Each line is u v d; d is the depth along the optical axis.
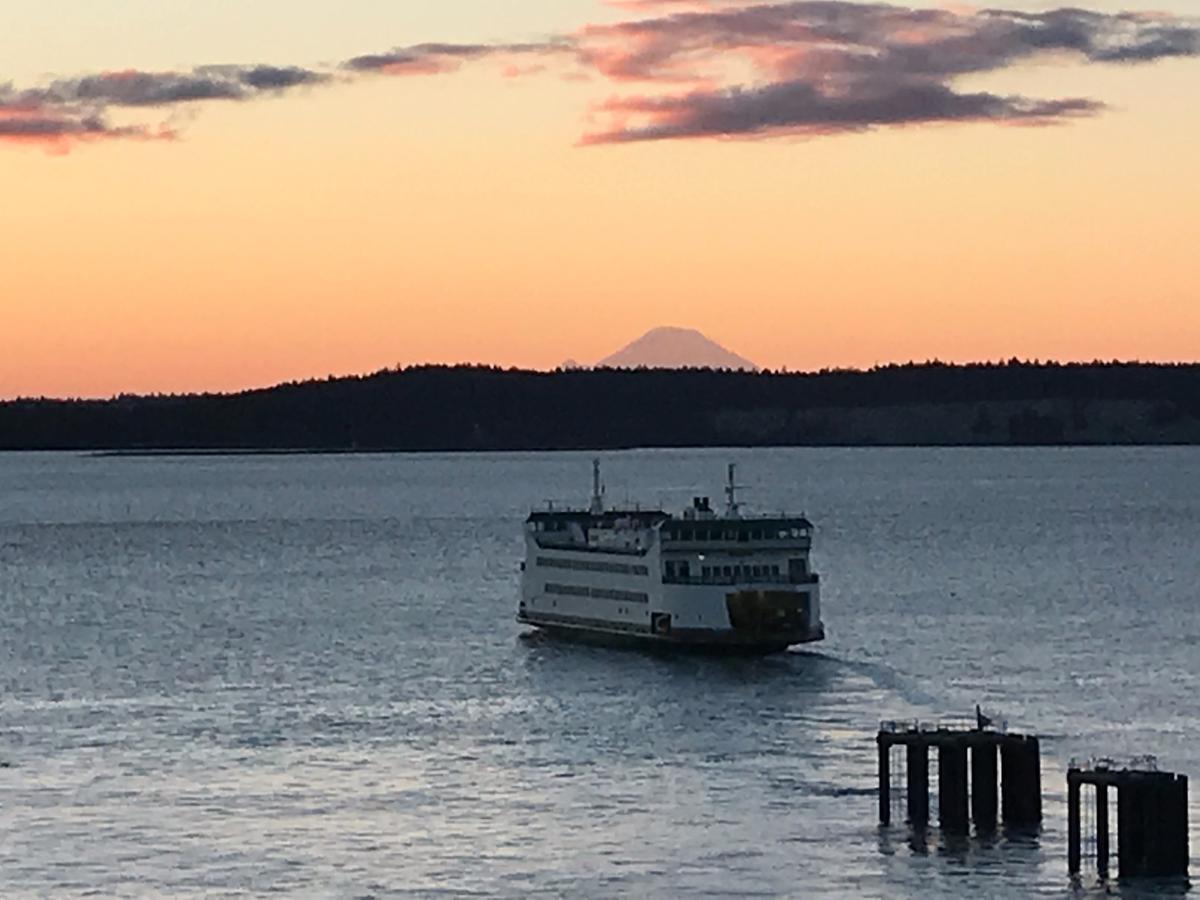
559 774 161.25
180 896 129.12
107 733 180.12
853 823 144.75
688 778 159.50
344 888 130.62
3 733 180.50
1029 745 143.12
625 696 198.25
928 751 160.62
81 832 143.50
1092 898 127.44
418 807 150.12
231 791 155.50
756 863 135.12
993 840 139.38
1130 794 131.12
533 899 128.38
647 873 133.38
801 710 189.88
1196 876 131.00
